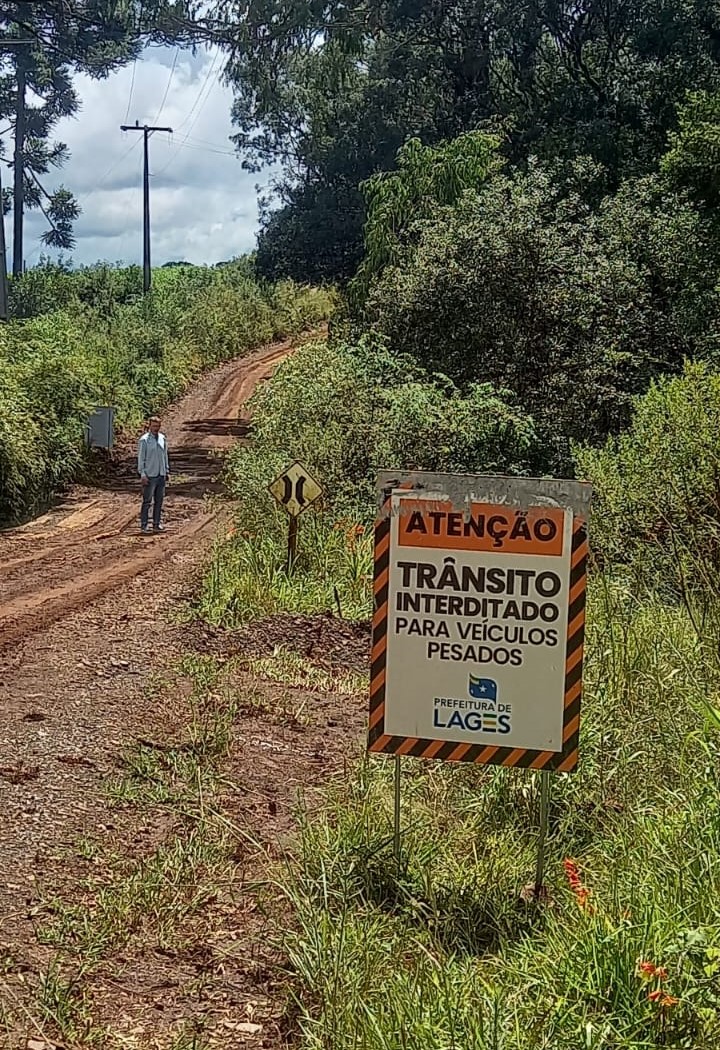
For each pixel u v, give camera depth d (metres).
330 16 37.31
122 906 4.68
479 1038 3.50
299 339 51.19
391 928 4.59
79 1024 3.86
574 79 34.72
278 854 5.38
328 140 44.94
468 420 16.64
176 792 6.14
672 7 32.19
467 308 21.20
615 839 5.19
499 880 5.05
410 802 5.94
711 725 5.96
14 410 21.34
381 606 4.91
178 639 9.88
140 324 44.12
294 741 7.30
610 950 3.83
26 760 6.46
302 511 12.68
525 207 21.64
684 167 22.66
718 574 8.67
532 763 4.84
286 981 4.21
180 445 30.52
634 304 21.02
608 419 20.34
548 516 4.78
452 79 39.12
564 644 4.80
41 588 12.65
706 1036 3.48
